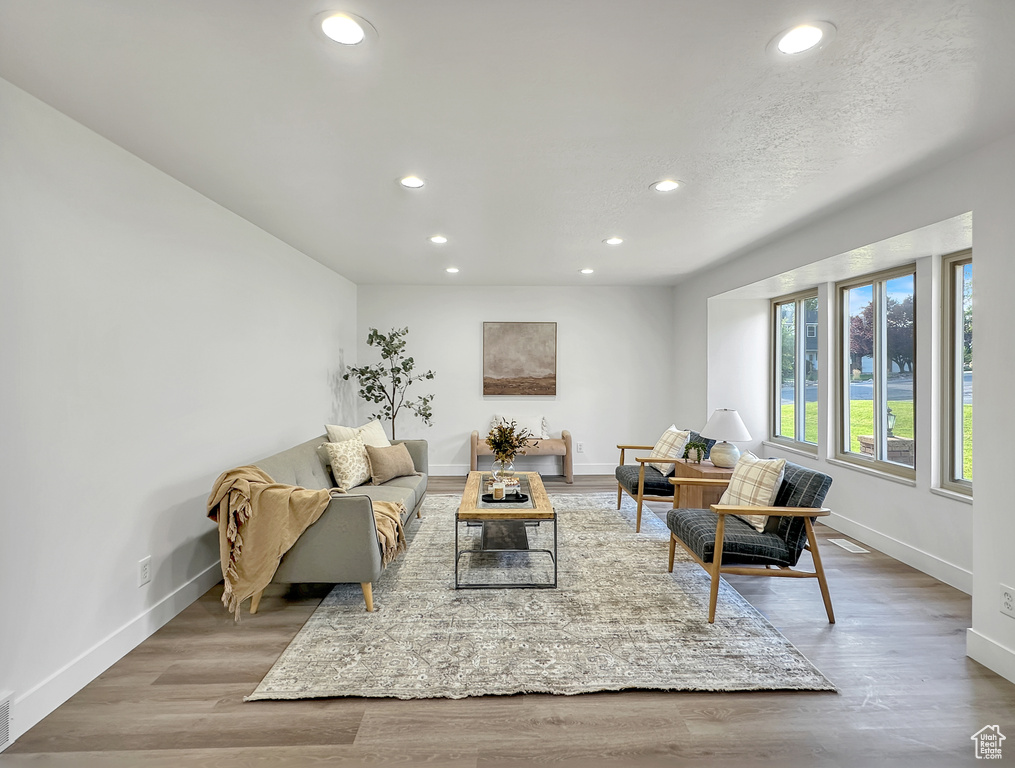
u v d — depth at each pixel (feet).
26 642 6.16
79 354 6.97
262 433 12.43
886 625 8.75
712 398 18.03
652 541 13.03
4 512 5.90
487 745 5.96
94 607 7.22
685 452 14.37
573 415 21.42
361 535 8.96
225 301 10.72
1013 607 7.16
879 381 12.94
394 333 20.02
